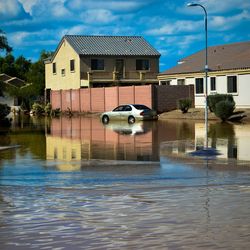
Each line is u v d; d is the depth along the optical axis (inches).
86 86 2972.4
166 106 2311.8
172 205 492.7
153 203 503.5
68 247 367.2
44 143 1185.4
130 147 1058.7
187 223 424.8
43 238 390.3
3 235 399.2
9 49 1994.3
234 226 413.1
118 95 2479.1
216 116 1902.1
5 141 1250.6
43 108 3093.0
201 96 2294.5
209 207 482.0
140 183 620.7
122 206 494.0
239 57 2234.3
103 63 3024.1
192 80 2357.3
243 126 1572.3
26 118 2596.0
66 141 1226.0
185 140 1177.4
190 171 714.8
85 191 573.0
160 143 1125.7
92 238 388.2
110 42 3139.8
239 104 2071.9
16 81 4640.8
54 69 3314.5
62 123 2042.3
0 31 1964.8
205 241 373.4
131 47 3134.8
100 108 2645.2
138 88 2353.6
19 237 393.7
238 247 358.6
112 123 1946.4
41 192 572.7
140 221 434.6
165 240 378.3
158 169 741.3
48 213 470.9
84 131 1546.5
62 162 839.7
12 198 542.0
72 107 2918.3
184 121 1904.5
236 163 790.5
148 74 3097.9
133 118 2025.1
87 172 721.0
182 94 2331.4
